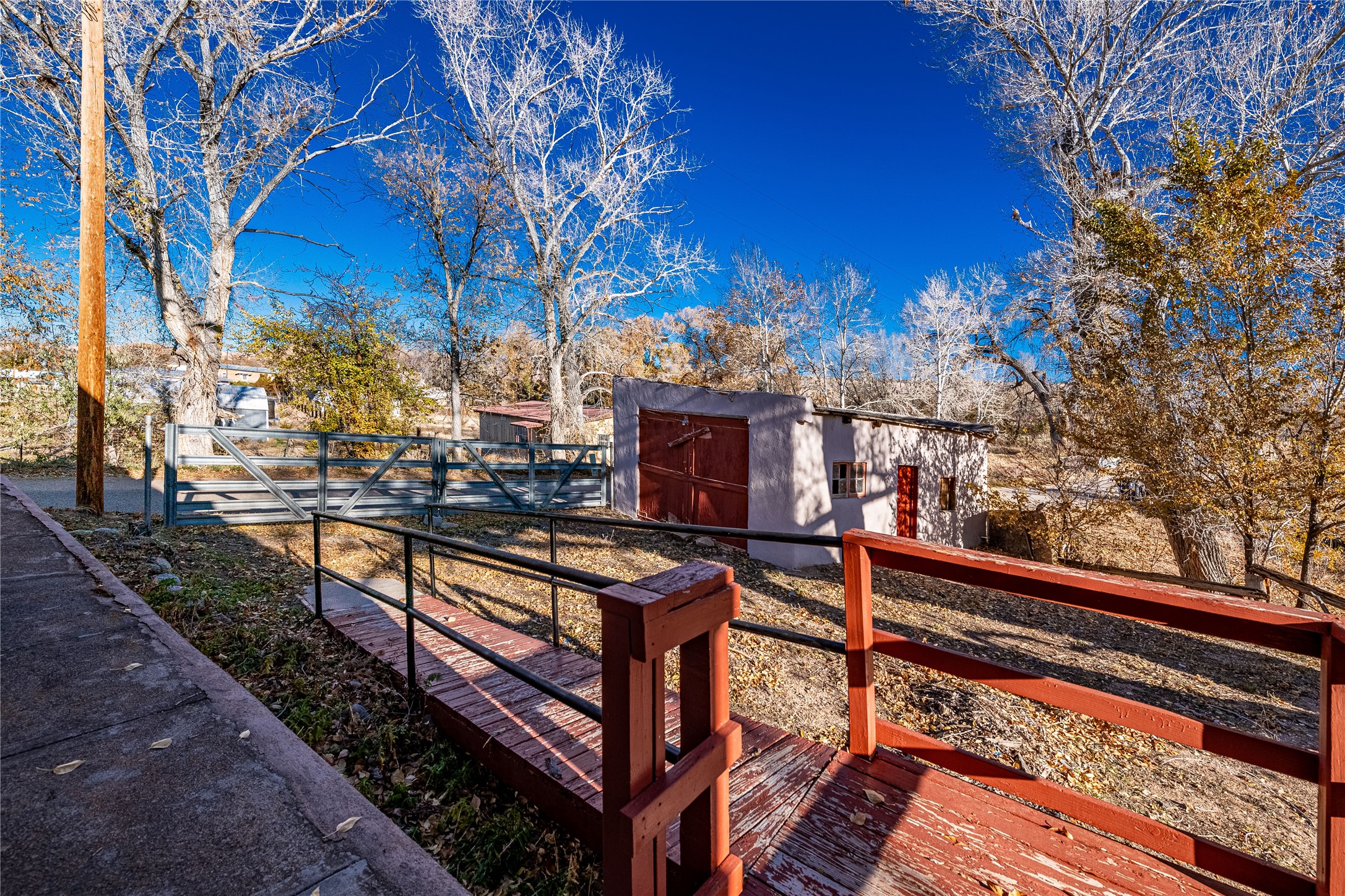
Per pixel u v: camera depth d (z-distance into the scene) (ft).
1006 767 6.38
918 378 111.55
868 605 7.21
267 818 5.53
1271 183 26.81
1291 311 23.98
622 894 3.65
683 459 38.47
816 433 33.86
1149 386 28.68
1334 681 4.36
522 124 68.18
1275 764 4.75
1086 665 20.77
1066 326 40.86
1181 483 27.27
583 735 8.77
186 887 4.66
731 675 16.56
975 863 5.51
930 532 44.78
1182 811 11.98
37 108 37.88
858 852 5.66
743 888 5.19
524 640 13.20
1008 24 47.70
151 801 5.69
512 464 40.27
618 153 73.82
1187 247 26.58
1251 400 24.73
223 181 49.32
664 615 3.70
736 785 6.77
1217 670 21.03
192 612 13.85
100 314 26.02
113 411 51.44
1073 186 46.55
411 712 10.34
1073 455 33.63
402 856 5.16
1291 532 26.78
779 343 121.80
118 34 40.91
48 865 4.81
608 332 117.70
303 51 49.01
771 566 31.96
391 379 58.03
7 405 49.93
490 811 8.23
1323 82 34.78
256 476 28.60
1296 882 4.66
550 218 74.54
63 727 6.98
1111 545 38.88
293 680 11.32
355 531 29.53
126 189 42.50
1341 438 23.07
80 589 12.18
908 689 16.74
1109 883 5.25
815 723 14.12
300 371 54.75
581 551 30.60
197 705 7.55
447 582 22.09
